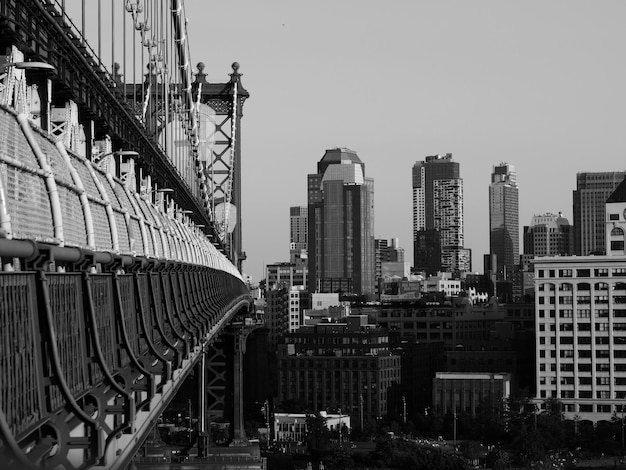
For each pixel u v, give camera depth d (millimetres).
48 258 37844
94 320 45156
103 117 74500
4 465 31453
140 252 63875
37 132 43312
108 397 45031
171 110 149750
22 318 36594
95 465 39469
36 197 39594
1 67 48625
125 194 64500
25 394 36594
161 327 64812
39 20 57625
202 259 117125
